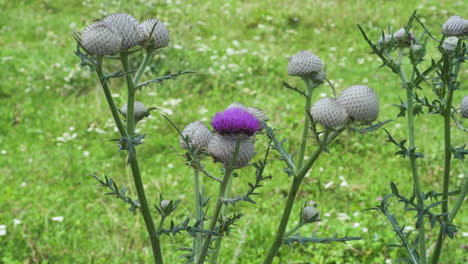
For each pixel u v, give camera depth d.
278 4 12.73
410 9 11.91
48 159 6.47
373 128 1.99
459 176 5.86
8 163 6.33
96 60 1.98
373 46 2.49
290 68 2.46
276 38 11.08
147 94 7.93
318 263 4.67
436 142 6.73
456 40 2.61
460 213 5.35
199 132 2.17
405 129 7.10
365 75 9.05
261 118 2.45
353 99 2.05
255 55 9.57
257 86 8.60
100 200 5.64
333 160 6.44
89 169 6.25
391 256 4.70
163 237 5.02
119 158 6.47
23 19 11.76
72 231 5.10
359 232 4.98
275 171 6.20
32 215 5.26
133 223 5.23
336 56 9.95
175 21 10.19
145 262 4.70
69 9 12.64
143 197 2.15
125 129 2.31
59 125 7.32
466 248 4.67
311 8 12.33
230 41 10.74
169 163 6.42
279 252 4.83
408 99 2.60
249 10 12.34
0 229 4.84
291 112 7.56
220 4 12.86
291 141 6.79
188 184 5.94
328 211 5.55
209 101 8.05
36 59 9.45
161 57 8.48
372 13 11.74
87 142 6.88
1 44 10.38
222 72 8.77
